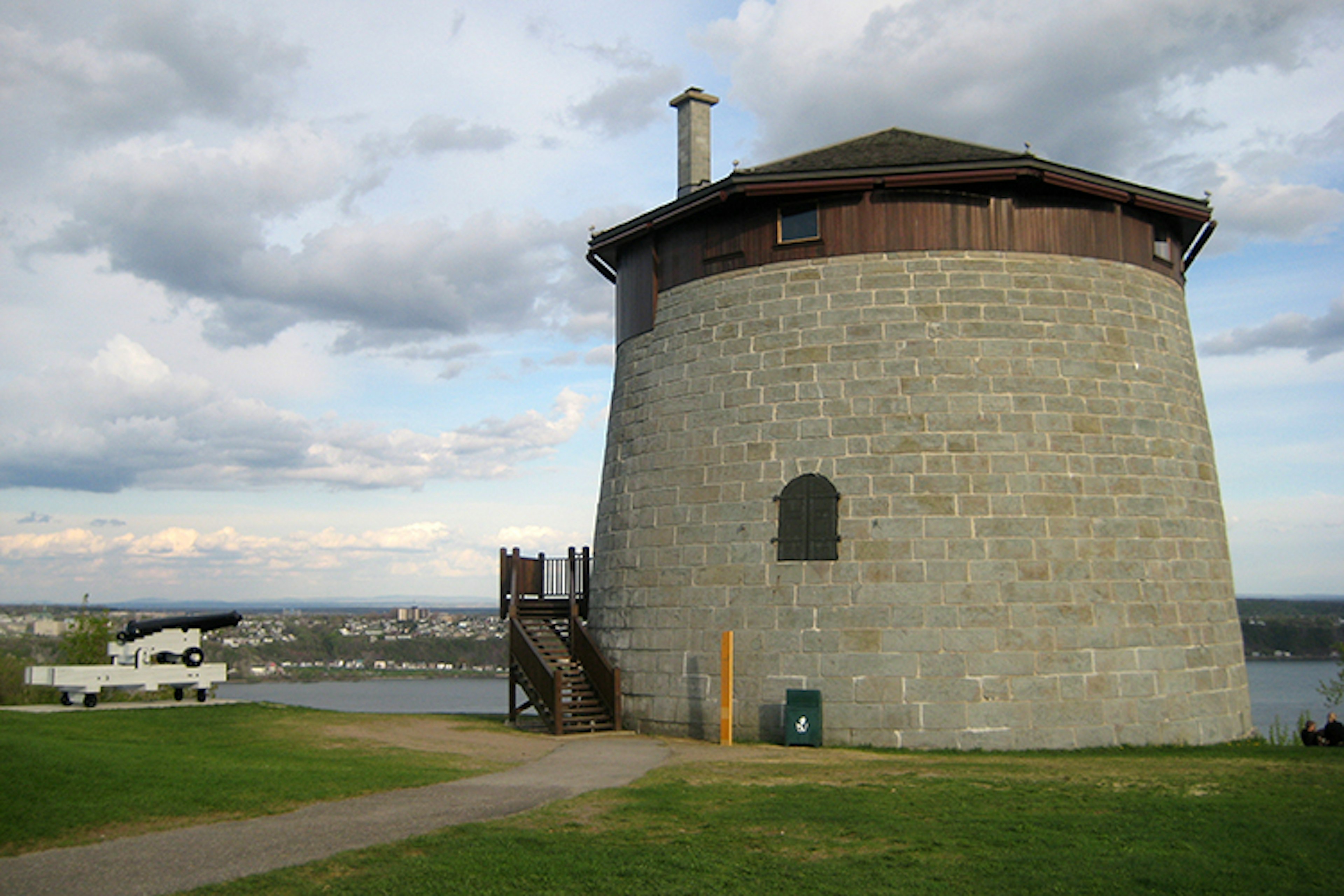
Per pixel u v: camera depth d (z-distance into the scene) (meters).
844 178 19.45
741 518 19.55
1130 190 20.00
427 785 12.94
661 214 21.88
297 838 9.73
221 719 19.14
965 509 18.08
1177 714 18.09
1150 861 8.97
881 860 9.18
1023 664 17.48
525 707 23.02
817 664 18.22
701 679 19.48
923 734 17.34
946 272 19.22
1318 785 12.54
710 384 20.62
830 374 19.27
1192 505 19.61
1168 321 20.59
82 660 31.81
